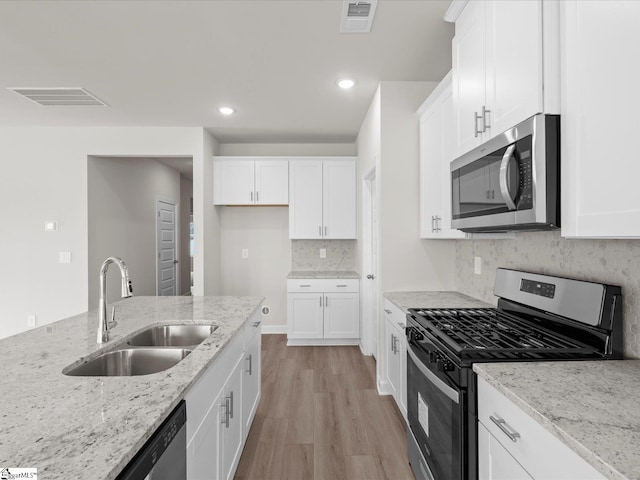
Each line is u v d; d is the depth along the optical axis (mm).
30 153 4055
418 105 2912
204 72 2760
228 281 4902
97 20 2076
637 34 862
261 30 2193
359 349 4191
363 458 2111
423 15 2045
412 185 2904
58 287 4059
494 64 1498
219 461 1515
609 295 1279
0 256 4059
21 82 2920
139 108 3512
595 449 711
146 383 1113
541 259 1764
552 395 966
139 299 2709
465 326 1638
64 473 678
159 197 5949
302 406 2752
